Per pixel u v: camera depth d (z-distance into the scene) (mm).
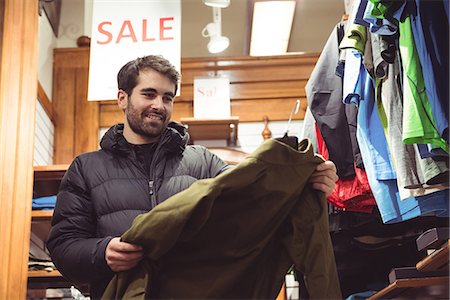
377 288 3053
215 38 3799
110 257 1646
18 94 2980
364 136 2354
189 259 1673
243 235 1670
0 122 2930
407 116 1893
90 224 2018
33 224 3309
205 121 3707
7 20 3057
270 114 4039
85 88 4102
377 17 1954
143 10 3189
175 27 3158
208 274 1664
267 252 1730
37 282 3197
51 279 3178
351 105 2578
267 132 3984
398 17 1927
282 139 1704
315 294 1650
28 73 3016
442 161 1929
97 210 1999
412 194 2080
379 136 2330
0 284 2795
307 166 1702
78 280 1859
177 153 2113
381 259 3047
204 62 4086
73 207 2004
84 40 4156
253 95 4062
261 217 1663
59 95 4078
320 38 4312
